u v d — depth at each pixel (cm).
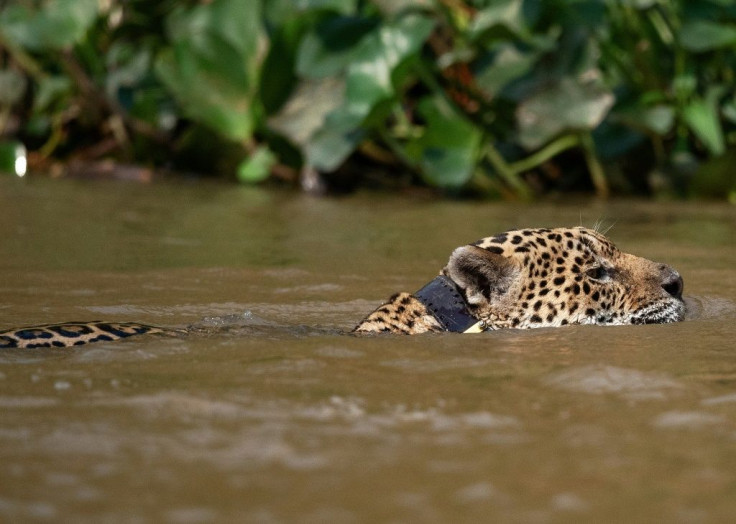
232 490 950
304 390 1298
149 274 2392
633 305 1919
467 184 4072
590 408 1219
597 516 897
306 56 3862
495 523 880
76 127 4975
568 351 1563
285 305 2069
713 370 1417
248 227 3180
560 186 4297
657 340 1664
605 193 4134
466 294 1814
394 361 1474
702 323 1850
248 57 4206
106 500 925
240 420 1162
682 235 3036
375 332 1727
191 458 1035
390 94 3681
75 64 4631
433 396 1273
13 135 5019
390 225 3234
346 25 3894
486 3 3903
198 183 4388
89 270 2431
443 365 1449
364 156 4425
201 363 1447
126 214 3412
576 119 3719
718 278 2341
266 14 4197
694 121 3912
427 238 2966
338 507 912
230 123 4222
